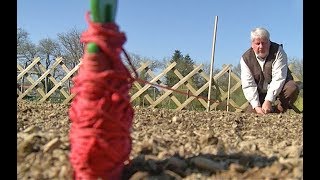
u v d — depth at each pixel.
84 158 1.43
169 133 3.04
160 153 2.08
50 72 8.84
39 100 8.80
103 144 1.42
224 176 1.71
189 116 4.91
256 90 5.58
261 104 5.70
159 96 8.05
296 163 1.83
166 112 5.39
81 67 1.50
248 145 2.41
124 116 1.50
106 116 1.42
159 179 1.69
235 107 7.41
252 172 1.74
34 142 2.04
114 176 1.50
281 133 3.49
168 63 7.93
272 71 5.46
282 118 4.88
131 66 1.66
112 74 1.45
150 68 7.97
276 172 1.72
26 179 1.65
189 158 1.98
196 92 7.70
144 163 1.88
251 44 5.49
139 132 3.01
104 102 1.43
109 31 1.46
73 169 1.60
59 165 1.78
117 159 1.48
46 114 4.55
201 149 2.27
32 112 4.86
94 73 1.44
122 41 1.53
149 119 4.34
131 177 1.68
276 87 5.41
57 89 8.70
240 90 7.64
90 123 1.43
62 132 2.72
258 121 4.60
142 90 7.89
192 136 2.83
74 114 1.47
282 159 1.96
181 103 7.88
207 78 7.80
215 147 2.31
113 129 1.45
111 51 1.46
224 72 7.63
